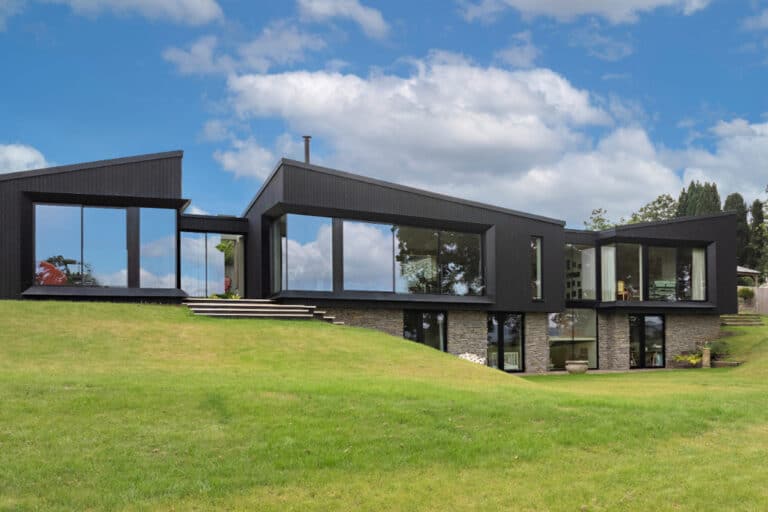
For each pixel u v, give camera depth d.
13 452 7.32
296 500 6.95
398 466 8.02
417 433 8.91
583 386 16.27
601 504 7.27
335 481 7.48
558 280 26.53
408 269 22.69
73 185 18.88
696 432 10.33
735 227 31.39
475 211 24.27
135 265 19.50
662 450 9.34
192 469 7.37
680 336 30.45
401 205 22.55
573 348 28.67
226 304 19.28
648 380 20.00
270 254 22.58
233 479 7.25
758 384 17.88
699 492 7.69
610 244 29.05
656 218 59.56
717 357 29.03
